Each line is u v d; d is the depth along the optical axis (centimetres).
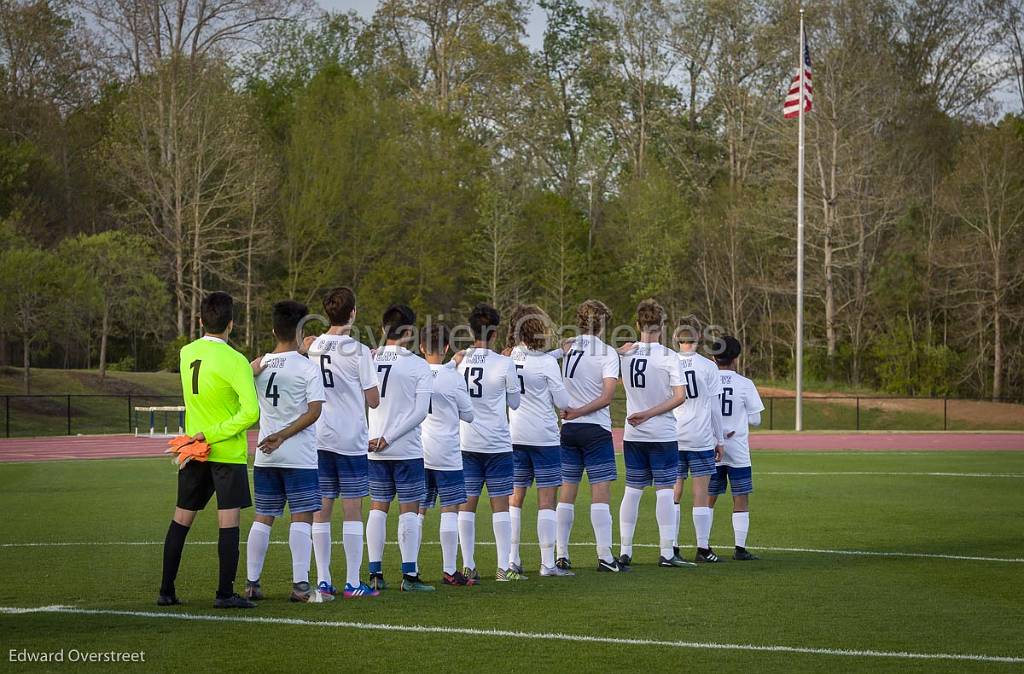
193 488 1116
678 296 8450
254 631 998
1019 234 7356
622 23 9138
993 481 2634
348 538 1205
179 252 7044
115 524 1798
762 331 8319
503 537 1312
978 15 8406
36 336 5634
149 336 7650
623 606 1127
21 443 4153
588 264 8088
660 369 1425
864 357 7644
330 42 9719
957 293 7719
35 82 7925
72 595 1177
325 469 1218
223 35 7312
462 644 952
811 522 1878
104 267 5975
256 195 7131
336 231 7769
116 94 8056
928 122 8238
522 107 9500
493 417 1313
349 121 7650
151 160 7250
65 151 7838
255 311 7750
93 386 5794
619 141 9700
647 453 1428
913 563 1429
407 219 7838
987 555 1502
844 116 7638
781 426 5888
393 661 893
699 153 9675
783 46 8169
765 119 8475
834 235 7838
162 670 862
